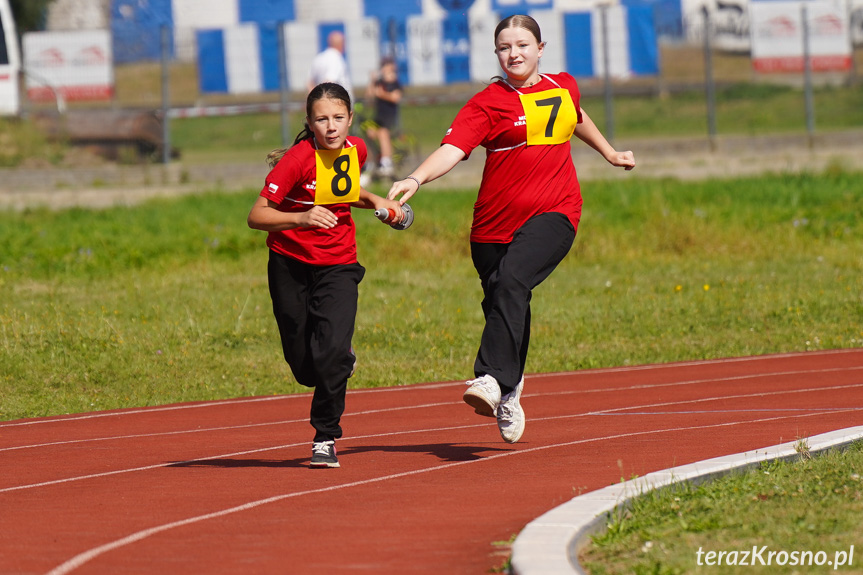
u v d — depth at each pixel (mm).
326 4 107062
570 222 19797
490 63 87500
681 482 16062
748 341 38688
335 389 19375
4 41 85875
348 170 19328
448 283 48688
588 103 97250
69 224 60812
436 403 28969
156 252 54438
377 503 16516
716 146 81312
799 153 81250
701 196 66250
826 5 97938
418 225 58250
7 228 59250
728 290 46688
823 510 14570
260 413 28156
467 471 18891
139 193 71750
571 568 11914
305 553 13828
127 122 81500
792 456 17859
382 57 79375
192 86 89375
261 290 45875
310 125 19188
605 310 43281
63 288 46094
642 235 57812
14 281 47750
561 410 27031
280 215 18609
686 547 13141
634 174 75250
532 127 19406
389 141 69312
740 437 21109
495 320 19188
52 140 81250
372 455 20984
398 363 35500
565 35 90125
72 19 115625
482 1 106688
